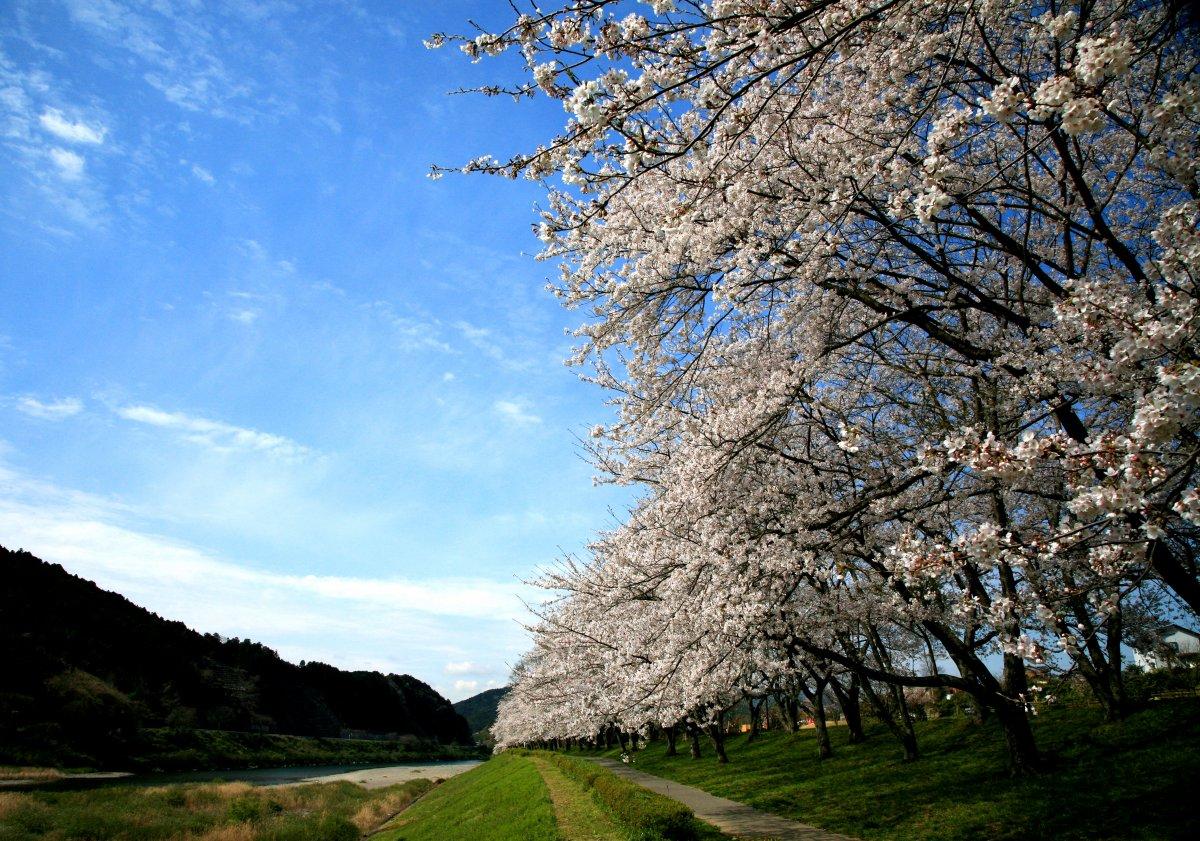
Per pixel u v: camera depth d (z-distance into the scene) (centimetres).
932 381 973
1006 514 1063
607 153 443
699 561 915
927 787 1282
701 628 945
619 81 382
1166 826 812
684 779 2259
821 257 686
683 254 770
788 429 999
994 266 852
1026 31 712
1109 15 598
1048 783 1069
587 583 1420
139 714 6206
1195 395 321
